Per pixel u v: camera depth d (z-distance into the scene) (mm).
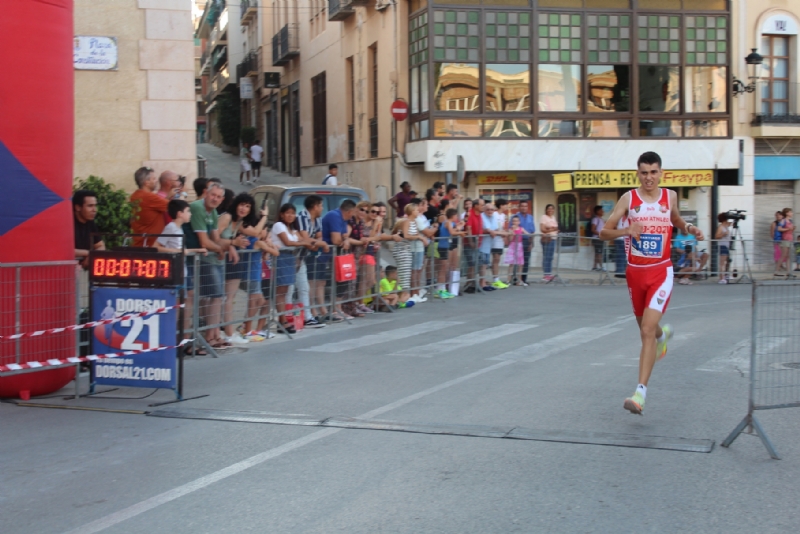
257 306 10359
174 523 4145
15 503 4516
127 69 13336
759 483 4613
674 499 4363
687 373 7785
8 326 6887
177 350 6992
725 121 22562
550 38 21391
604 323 11594
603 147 21672
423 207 14344
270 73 36000
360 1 24203
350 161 26625
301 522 4109
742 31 23141
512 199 21969
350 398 6875
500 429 5770
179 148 13672
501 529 3979
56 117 7117
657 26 21969
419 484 4641
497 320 12031
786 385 5402
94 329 7172
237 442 5602
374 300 13109
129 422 6262
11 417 6484
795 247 19797
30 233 6996
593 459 5074
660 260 6070
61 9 7121
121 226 11523
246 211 10094
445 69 20859
